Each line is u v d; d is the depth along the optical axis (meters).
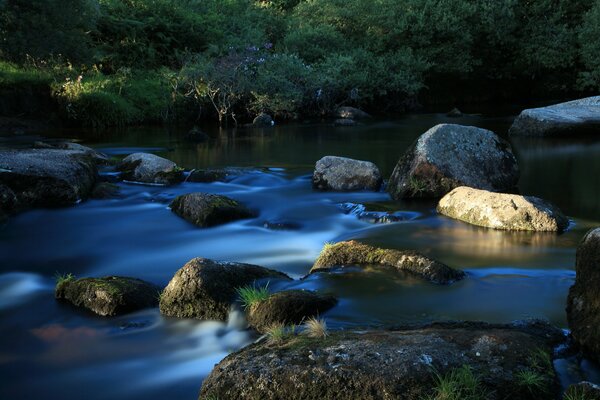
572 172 10.82
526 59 26.41
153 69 20.09
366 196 9.08
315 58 22.56
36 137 14.80
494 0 25.03
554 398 3.45
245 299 4.88
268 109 19.08
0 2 15.12
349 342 3.70
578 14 26.45
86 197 9.12
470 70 24.91
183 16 21.14
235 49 20.36
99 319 5.12
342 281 5.40
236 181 10.21
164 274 6.26
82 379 4.24
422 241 6.75
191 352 4.55
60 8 16.36
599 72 24.28
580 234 6.89
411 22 24.64
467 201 7.63
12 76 16.52
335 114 20.34
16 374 4.32
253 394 3.48
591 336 3.92
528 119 15.77
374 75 22.17
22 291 5.85
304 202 8.80
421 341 3.67
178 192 9.49
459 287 5.29
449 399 3.21
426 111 22.67
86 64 18.11
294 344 3.77
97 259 6.78
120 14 20.34
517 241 6.65
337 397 3.34
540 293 5.16
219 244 7.15
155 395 4.01
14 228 7.82
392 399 3.27
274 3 28.09
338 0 25.23
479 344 3.67
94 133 15.82
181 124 18.00
